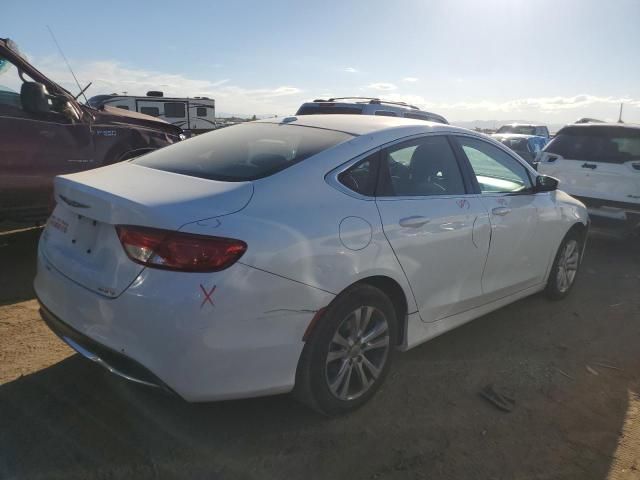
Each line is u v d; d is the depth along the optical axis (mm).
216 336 2291
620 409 3201
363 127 3266
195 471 2439
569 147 7520
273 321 2430
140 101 18031
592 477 2580
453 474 2527
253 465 2502
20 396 2920
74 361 3330
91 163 5496
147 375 2344
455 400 3168
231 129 3582
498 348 3918
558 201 4586
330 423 2852
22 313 4027
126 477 2371
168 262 2254
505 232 3789
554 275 4754
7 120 4797
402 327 3174
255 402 3006
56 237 2895
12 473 2344
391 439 2754
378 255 2820
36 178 5004
